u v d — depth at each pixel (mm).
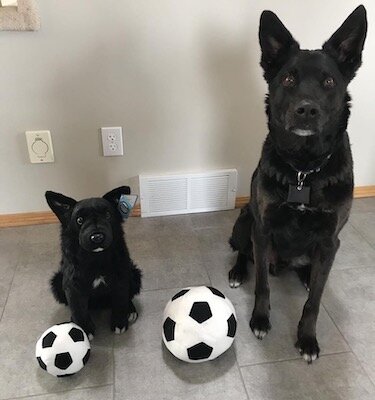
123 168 1927
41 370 1278
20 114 1739
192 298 1271
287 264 1544
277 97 1210
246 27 1688
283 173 1225
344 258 1764
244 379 1256
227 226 1969
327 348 1358
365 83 1905
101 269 1293
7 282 1618
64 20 1577
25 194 1923
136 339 1385
